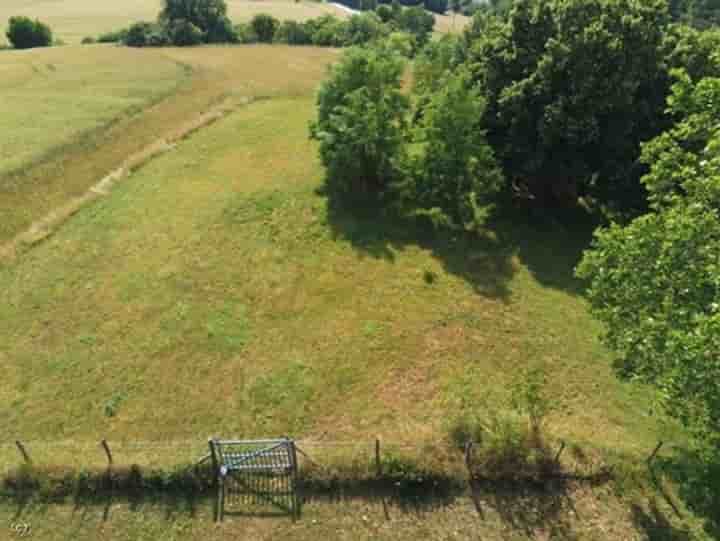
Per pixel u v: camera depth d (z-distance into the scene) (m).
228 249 25.75
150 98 46.38
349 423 17.12
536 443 15.34
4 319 21.53
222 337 20.67
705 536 13.45
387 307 22.14
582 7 23.89
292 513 14.33
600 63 23.27
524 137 25.77
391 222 27.70
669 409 11.94
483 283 23.47
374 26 71.50
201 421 17.33
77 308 22.11
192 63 58.97
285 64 60.28
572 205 29.02
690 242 11.33
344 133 27.81
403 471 14.75
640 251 12.61
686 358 9.88
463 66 28.53
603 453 15.26
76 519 14.24
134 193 30.66
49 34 72.44
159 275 23.97
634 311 13.20
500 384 18.47
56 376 19.02
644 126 24.83
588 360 19.42
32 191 30.67
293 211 28.62
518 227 27.34
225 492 14.79
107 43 71.44
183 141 37.41
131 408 17.80
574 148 24.91
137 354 19.89
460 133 25.25
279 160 34.41
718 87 12.17
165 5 74.31
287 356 19.81
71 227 27.41
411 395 18.11
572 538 13.63
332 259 25.09
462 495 14.59
